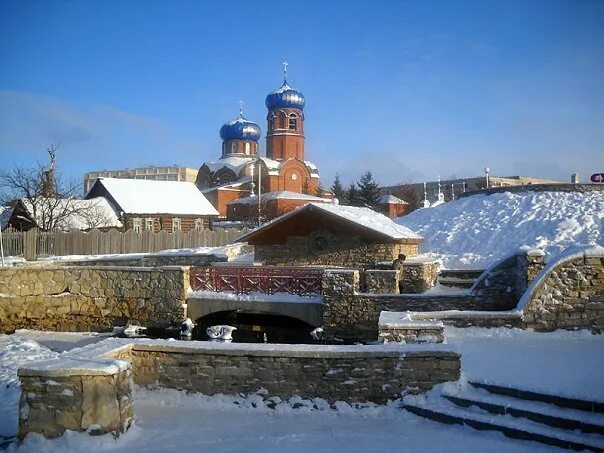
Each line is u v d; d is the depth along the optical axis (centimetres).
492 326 1192
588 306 1180
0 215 4616
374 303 1586
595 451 648
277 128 6631
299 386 844
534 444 686
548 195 3073
